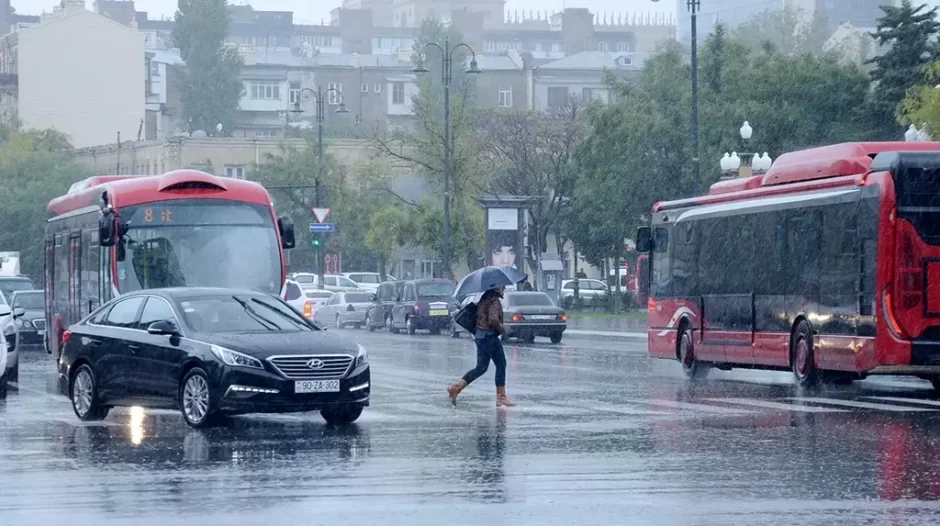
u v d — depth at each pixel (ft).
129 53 578.25
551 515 48.49
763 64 285.84
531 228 319.47
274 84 653.30
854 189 99.25
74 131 570.87
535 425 80.74
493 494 53.62
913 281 95.76
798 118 271.49
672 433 75.10
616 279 296.10
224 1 632.38
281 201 390.21
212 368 78.18
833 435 73.10
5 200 432.66
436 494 53.72
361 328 281.13
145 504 51.75
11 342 123.54
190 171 116.37
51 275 141.38
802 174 108.27
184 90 629.51
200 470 61.46
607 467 61.31
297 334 81.46
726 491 53.72
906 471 58.80
